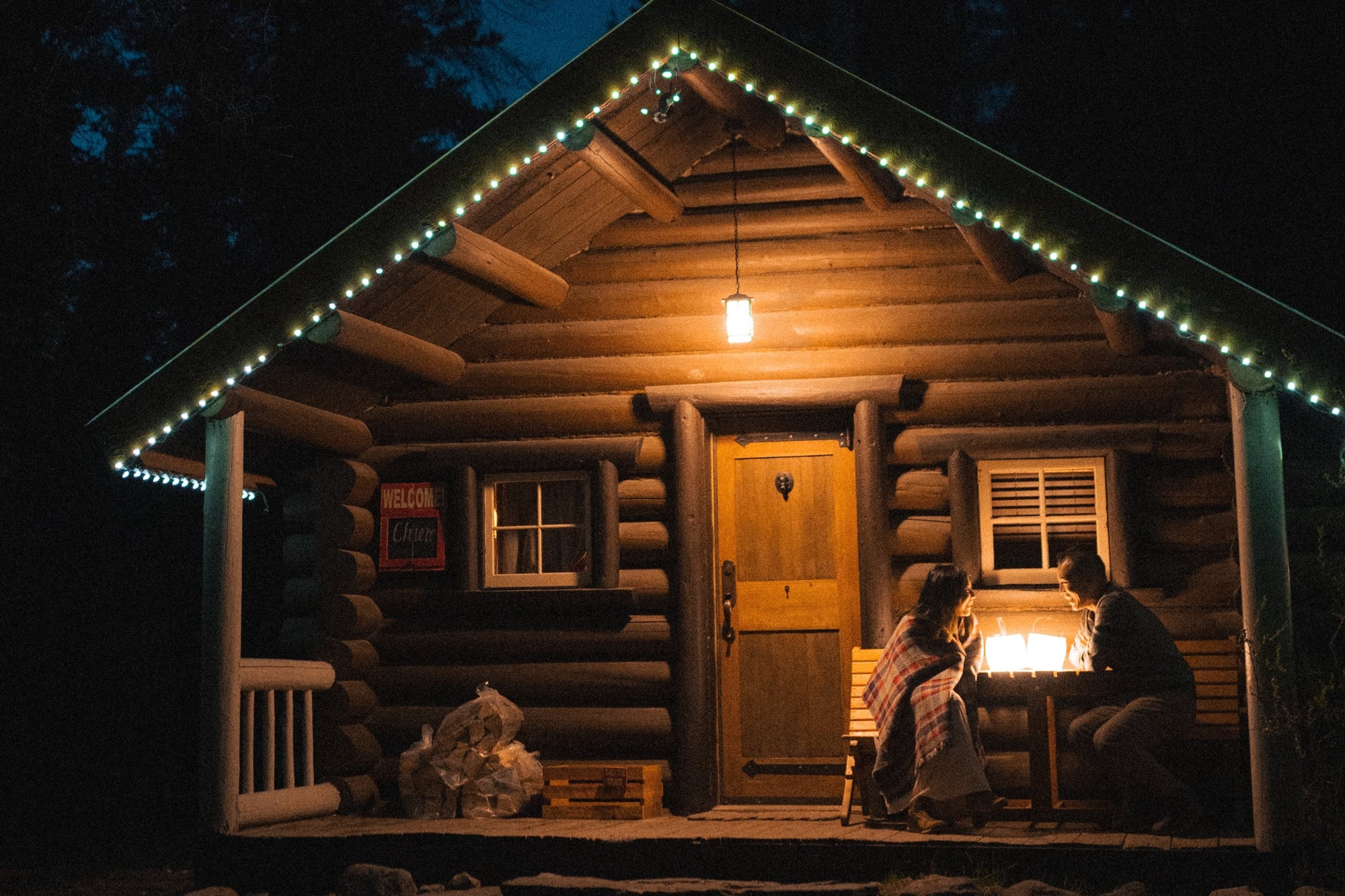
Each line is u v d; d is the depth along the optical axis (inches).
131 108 555.2
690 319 340.8
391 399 356.8
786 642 328.5
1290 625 249.8
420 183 282.2
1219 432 308.7
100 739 522.0
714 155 337.1
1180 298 251.0
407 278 307.7
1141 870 245.3
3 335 489.7
